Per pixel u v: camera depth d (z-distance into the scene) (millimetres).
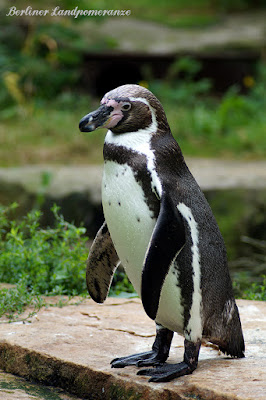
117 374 10102
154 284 9133
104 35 59312
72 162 39562
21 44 55406
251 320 13109
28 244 18531
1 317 13195
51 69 54062
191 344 9922
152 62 59094
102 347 11430
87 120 9578
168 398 9422
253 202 30422
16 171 36469
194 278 9609
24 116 47594
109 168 9742
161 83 56375
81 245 17078
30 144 41812
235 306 10469
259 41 59250
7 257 16422
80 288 16125
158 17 66188
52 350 11172
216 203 30250
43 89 53188
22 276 15203
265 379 9500
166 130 9938
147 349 11359
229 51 58562
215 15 68688
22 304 13680
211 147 43938
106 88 59688
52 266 16516
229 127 47188
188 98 53938
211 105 54500
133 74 60469
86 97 54188
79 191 31719
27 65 52500
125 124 9680
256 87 54938
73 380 10570
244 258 21297
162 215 9133
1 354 11633
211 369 10102
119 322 12969
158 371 9938
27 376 11172
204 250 9719
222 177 36125
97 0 55406
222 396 8953
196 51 58438
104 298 11406
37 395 10336
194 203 9734
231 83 59969
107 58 57938
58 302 14484
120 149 9617
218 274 9961
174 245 9156
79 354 11023
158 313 10055
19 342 11539
